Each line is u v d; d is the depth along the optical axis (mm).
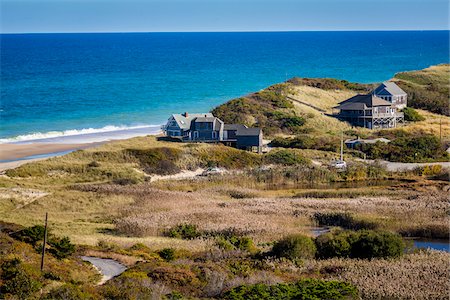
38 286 32500
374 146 95500
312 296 35000
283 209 62344
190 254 45469
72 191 69688
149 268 39000
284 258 44281
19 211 61781
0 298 31141
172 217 59375
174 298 33375
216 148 92562
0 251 37281
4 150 97875
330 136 105188
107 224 57812
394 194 70250
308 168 83062
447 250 49469
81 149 94812
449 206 62531
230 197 70375
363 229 52375
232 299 34125
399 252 45938
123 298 32281
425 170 82688
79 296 31422
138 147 92375
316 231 55219
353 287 37562
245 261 43250
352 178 80250
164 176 82562
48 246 41500
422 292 37375
